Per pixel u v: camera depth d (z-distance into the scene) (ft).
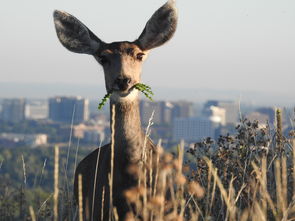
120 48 43.29
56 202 32.22
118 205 40.29
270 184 42.75
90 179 46.01
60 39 45.32
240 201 40.57
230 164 45.78
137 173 39.93
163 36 44.55
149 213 38.06
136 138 41.42
